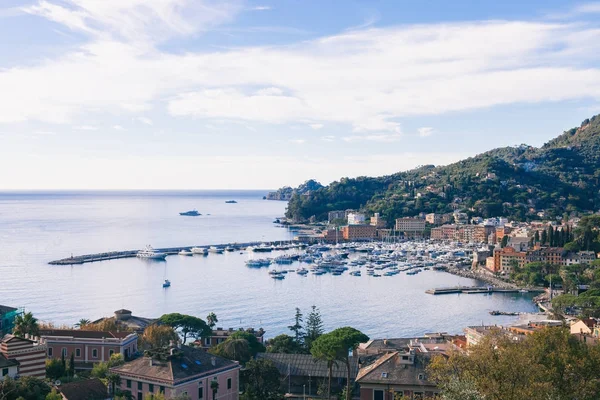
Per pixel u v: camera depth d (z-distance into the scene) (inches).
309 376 5575.8
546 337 3641.7
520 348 3526.1
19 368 4291.3
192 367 4448.8
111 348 5644.7
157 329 6451.8
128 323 7263.8
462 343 5925.2
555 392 3046.3
